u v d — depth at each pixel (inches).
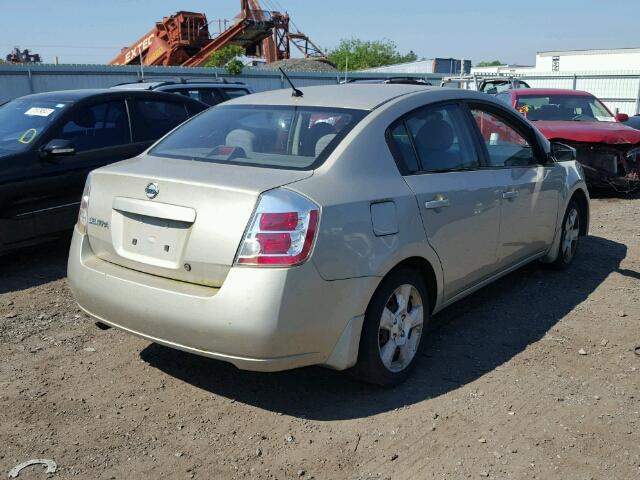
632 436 135.4
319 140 151.1
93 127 262.8
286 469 123.9
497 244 188.7
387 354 151.3
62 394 150.9
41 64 1071.0
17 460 125.7
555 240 230.1
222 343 129.3
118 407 145.6
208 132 169.8
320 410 144.9
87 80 1117.7
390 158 154.6
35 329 187.8
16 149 238.8
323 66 1642.5
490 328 191.6
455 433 135.8
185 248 135.1
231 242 129.0
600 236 303.1
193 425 138.6
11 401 147.3
